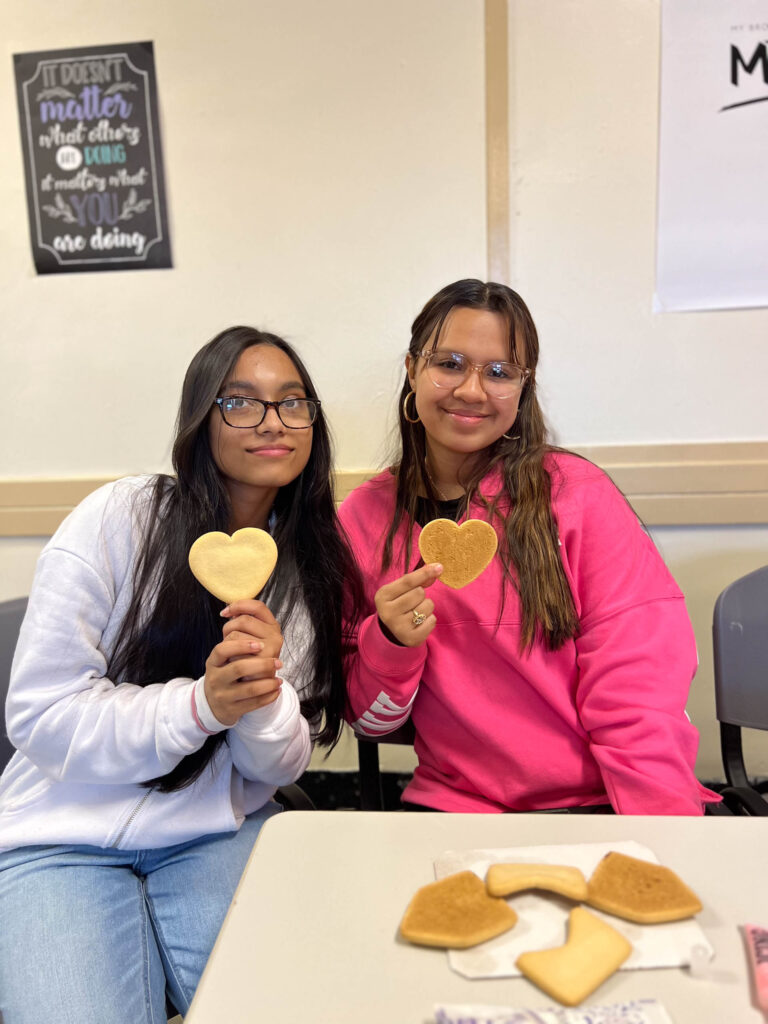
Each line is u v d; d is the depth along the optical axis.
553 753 1.04
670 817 0.71
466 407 1.04
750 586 1.21
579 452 1.61
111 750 0.90
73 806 0.95
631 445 1.59
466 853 0.65
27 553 1.77
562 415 1.61
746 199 1.50
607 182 1.52
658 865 0.62
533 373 1.11
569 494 1.09
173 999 0.91
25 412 1.74
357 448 1.68
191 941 0.89
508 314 1.04
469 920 0.56
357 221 1.58
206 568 0.87
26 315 1.69
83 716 0.91
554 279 1.57
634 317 1.56
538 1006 0.50
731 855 0.65
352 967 0.54
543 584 1.04
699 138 1.49
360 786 1.19
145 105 1.58
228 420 0.97
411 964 0.54
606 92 1.49
